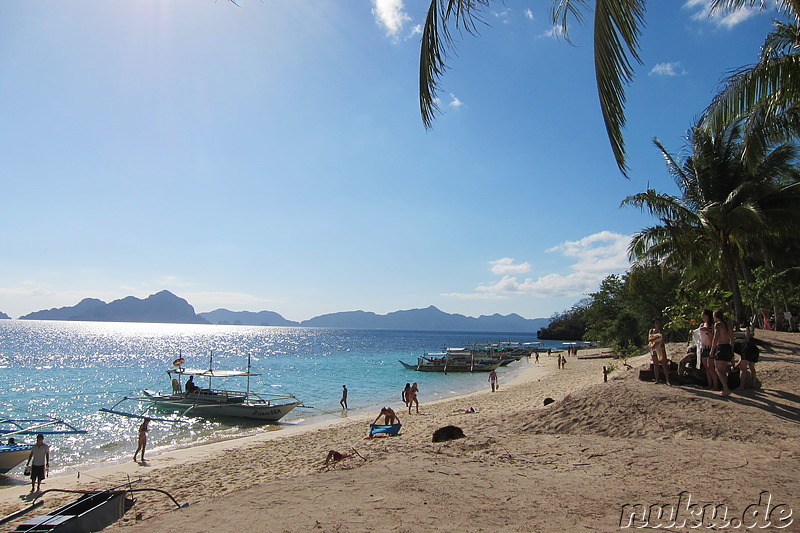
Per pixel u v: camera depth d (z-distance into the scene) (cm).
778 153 1888
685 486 557
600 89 646
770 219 1917
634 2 628
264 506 514
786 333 1972
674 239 2075
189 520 477
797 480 564
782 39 1143
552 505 503
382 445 1107
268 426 2420
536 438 919
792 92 1102
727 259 1941
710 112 1255
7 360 7462
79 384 4503
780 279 2958
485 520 457
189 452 1766
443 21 639
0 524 634
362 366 6719
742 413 923
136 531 452
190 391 2895
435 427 1416
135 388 4222
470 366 5678
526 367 6091
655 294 4106
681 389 1128
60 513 639
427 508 497
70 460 1750
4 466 1510
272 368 6338
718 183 2027
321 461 1344
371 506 507
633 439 872
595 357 6309
